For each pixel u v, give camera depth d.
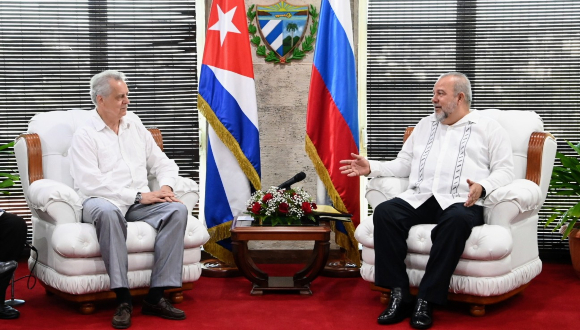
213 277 3.70
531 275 3.02
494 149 3.04
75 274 2.76
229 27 3.74
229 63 3.71
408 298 2.79
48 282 2.90
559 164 4.21
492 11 4.21
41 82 4.21
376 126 4.31
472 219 2.75
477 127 3.08
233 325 2.70
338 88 3.72
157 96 4.27
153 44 4.23
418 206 2.99
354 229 3.72
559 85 4.20
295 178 3.49
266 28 4.12
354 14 4.25
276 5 4.12
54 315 2.85
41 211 2.91
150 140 3.34
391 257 2.83
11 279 3.03
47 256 2.95
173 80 4.27
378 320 2.72
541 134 3.15
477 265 2.73
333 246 4.20
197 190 3.31
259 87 4.16
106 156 3.08
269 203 3.30
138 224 2.88
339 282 3.56
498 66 4.23
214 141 3.75
